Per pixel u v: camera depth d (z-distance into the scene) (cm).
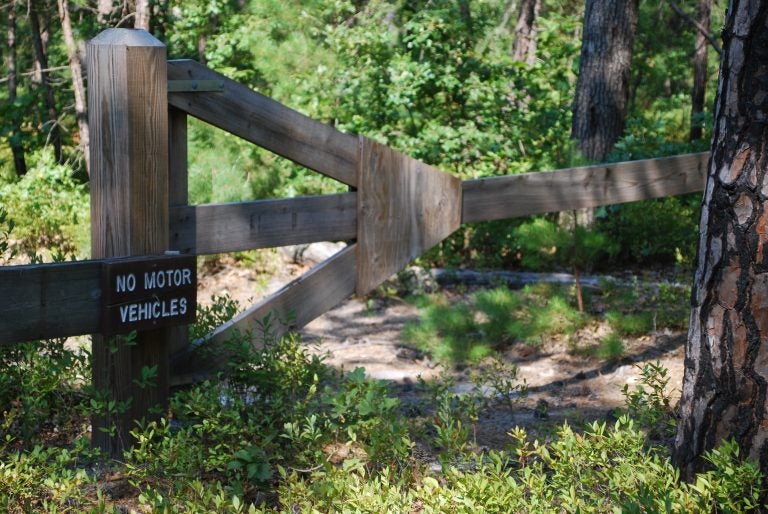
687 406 338
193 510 289
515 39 2095
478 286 969
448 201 511
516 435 331
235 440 360
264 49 1261
